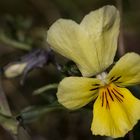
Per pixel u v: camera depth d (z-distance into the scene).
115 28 0.12
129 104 0.12
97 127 0.12
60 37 0.11
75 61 0.12
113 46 0.12
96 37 0.12
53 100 0.16
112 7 0.11
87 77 0.12
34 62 0.16
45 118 0.21
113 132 0.12
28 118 0.15
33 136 0.21
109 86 0.12
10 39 0.20
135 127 0.15
